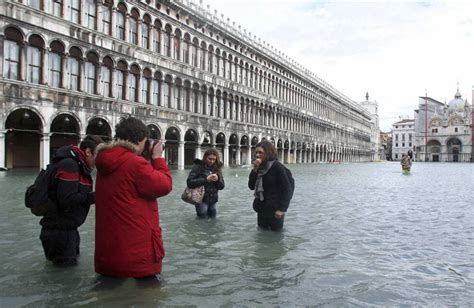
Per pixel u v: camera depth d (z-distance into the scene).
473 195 16.91
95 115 30.23
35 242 6.91
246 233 8.02
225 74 49.09
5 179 20.58
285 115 68.06
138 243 4.63
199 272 5.44
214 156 9.54
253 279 5.18
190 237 7.59
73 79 28.83
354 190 18.61
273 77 63.81
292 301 4.44
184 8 40.28
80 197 5.24
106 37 30.97
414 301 4.51
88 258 5.92
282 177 8.09
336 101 98.31
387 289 4.90
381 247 7.13
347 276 5.38
